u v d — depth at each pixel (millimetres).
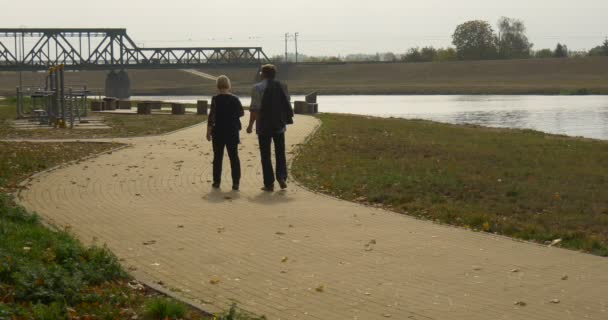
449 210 12109
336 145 22844
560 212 12523
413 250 9555
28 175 15484
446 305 7328
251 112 14094
